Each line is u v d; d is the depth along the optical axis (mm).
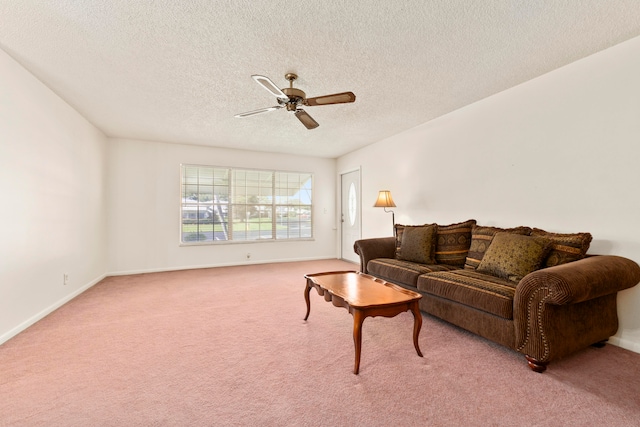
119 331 2484
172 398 1572
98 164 4344
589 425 1354
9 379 1757
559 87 2584
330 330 2484
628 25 2004
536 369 1811
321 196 6453
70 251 3439
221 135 4699
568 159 2525
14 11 1844
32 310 2680
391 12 1867
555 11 1863
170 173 5156
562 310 1828
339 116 3799
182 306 3148
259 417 1421
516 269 2303
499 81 2834
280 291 3746
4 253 2318
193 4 1786
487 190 3219
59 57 2404
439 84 2896
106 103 3361
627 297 2172
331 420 1397
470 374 1791
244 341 2277
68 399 1565
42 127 2855
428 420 1392
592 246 2373
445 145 3744
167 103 3369
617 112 2234
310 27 2020
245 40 2170
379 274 3352
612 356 2025
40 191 2824
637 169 2139
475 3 1786
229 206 5621
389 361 1953
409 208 4359
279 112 3643
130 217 4879
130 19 1929
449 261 3178
